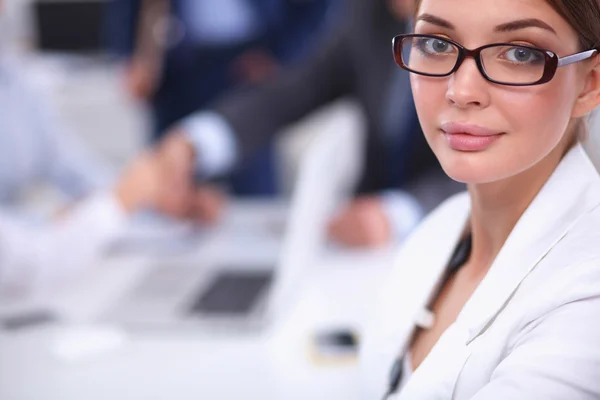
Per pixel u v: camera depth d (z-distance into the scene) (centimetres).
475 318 65
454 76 62
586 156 68
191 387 126
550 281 61
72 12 474
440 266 84
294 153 379
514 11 59
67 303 160
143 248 191
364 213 188
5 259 163
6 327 149
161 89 327
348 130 178
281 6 314
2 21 241
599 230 62
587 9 60
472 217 77
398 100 195
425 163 194
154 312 153
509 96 60
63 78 450
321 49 216
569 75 61
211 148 199
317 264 178
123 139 452
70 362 135
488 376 63
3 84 233
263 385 126
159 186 194
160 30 321
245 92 215
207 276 171
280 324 148
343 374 129
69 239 175
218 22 315
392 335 83
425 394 66
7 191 232
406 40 67
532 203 67
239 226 206
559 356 55
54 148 240
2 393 125
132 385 127
